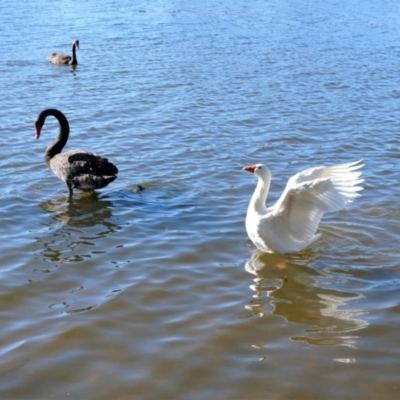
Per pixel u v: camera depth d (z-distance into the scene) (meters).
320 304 7.80
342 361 6.64
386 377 6.36
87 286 8.23
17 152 13.62
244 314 7.59
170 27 31.52
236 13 36.72
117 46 26.55
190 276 8.50
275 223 8.88
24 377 6.42
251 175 12.35
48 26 31.06
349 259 8.95
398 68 23.03
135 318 7.49
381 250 9.20
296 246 9.05
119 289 8.13
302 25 33.03
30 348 6.88
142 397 6.14
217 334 7.17
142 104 17.62
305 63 23.69
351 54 25.66
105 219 10.31
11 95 18.69
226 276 8.51
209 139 14.62
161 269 8.66
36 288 8.16
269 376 6.41
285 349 6.87
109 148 13.98
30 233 9.77
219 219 10.33
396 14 37.34
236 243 9.48
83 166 11.07
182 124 15.78
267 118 16.45
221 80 20.69
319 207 8.66
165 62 23.39
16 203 10.89
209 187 11.72
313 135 15.05
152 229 9.94
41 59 24.00
